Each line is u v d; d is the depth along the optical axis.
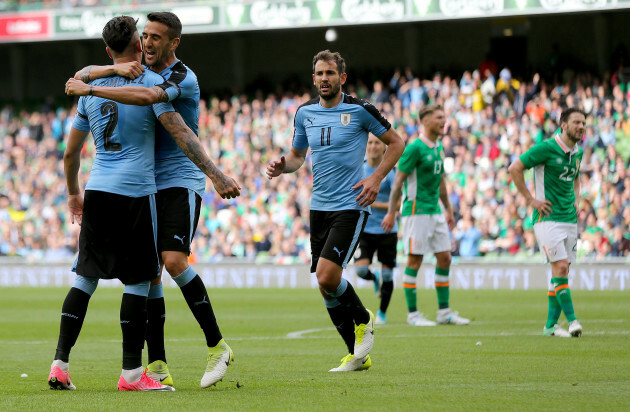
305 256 57.06
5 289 55.75
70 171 14.52
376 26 73.12
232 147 67.69
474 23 70.19
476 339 22.28
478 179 56.53
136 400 12.09
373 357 18.25
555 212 22.84
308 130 16.45
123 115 13.45
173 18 14.09
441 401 11.80
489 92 61.22
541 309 34.19
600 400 11.86
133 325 13.41
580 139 22.48
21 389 13.75
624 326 26.03
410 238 27.50
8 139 74.44
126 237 13.41
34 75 82.75
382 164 16.05
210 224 62.16
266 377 15.05
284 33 76.38
